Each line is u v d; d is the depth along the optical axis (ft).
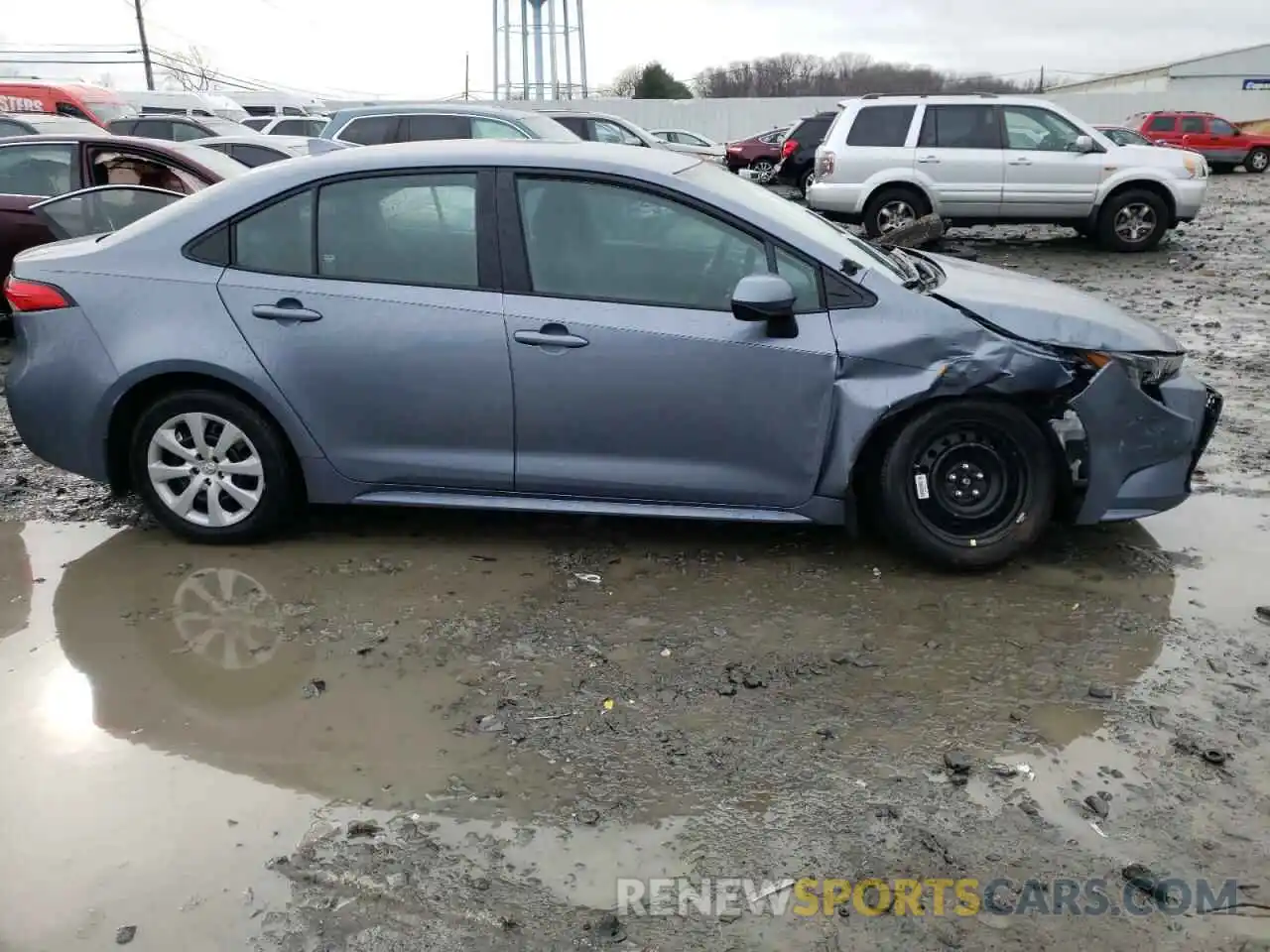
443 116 42.91
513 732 10.50
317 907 8.29
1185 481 13.61
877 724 10.59
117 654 12.03
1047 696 11.04
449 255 13.56
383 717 10.78
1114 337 13.20
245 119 81.66
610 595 13.34
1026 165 43.45
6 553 14.71
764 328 13.03
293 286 13.71
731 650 12.01
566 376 13.30
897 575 13.80
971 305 13.30
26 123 34.12
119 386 13.98
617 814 9.32
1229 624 12.51
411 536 15.15
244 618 12.82
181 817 9.31
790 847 8.91
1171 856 8.78
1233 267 40.34
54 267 14.29
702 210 13.24
